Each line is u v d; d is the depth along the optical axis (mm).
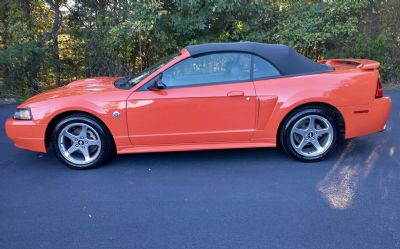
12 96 8727
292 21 9188
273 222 3158
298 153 4367
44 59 8891
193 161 4547
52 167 4484
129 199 3635
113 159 4672
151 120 4184
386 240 2875
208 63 4234
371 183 3826
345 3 8797
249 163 4438
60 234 3078
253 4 9250
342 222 3131
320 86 4230
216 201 3543
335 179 3938
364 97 4336
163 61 4648
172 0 8727
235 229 3074
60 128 4234
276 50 4371
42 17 9305
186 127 4223
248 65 4273
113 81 4941
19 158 4793
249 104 4195
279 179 3977
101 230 3119
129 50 9070
